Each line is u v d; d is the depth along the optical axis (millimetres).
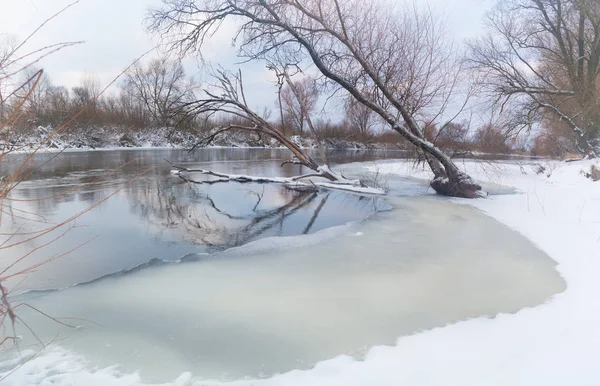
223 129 11648
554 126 17984
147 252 5031
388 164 19344
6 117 2227
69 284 3916
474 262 4582
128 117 36750
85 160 18000
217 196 9484
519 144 25094
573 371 2303
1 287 2654
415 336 2865
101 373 2391
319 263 4508
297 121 15680
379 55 10070
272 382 2318
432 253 4930
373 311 3297
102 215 7090
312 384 2291
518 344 2691
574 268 4316
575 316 3100
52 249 5051
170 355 2615
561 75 16906
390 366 2465
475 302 3475
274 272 4207
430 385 2242
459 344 2730
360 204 8805
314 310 3305
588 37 16547
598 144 15328
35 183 10453
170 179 12281
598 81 15641
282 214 7641
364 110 12797
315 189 11094
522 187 11680
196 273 4156
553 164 15797
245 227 6516
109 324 3027
